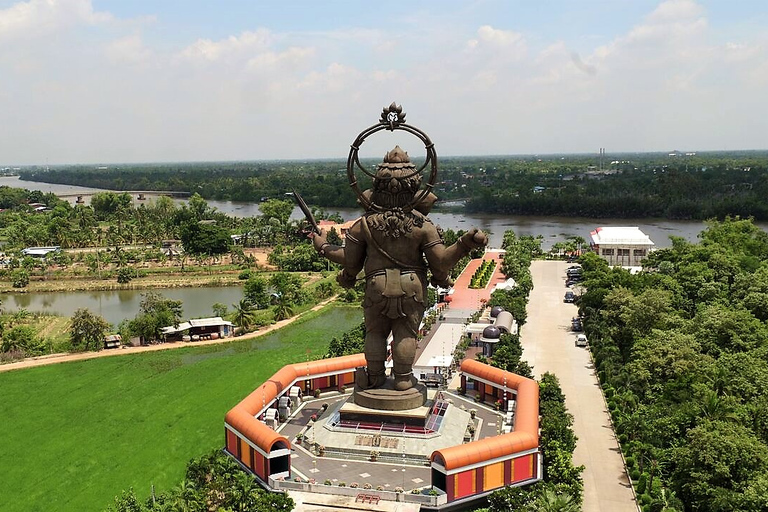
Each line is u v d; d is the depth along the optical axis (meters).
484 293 137.38
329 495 48.44
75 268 172.50
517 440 50.38
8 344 95.00
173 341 103.44
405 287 56.78
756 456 46.50
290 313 118.50
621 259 157.50
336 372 70.88
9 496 53.72
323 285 138.25
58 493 54.09
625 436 61.00
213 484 46.31
